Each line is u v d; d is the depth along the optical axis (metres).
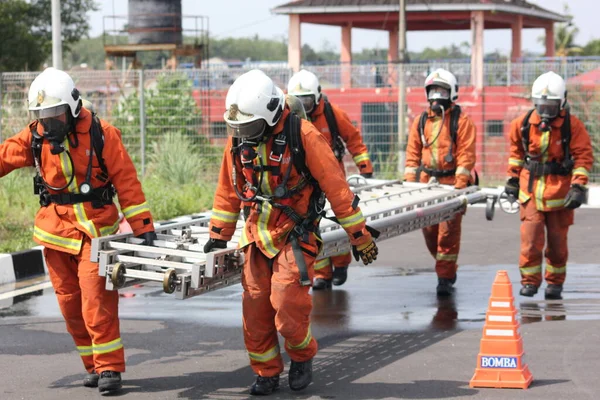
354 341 8.78
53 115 6.86
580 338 8.61
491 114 24.30
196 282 6.71
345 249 8.52
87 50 115.94
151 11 38.25
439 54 110.88
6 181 18.81
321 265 11.38
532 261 10.88
